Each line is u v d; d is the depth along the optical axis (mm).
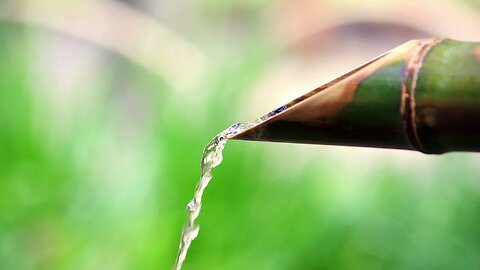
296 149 1379
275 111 564
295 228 1294
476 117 530
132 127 1671
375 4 2494
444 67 536
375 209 1382
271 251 1270
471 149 538
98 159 1423
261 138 567
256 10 2367
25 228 1313
